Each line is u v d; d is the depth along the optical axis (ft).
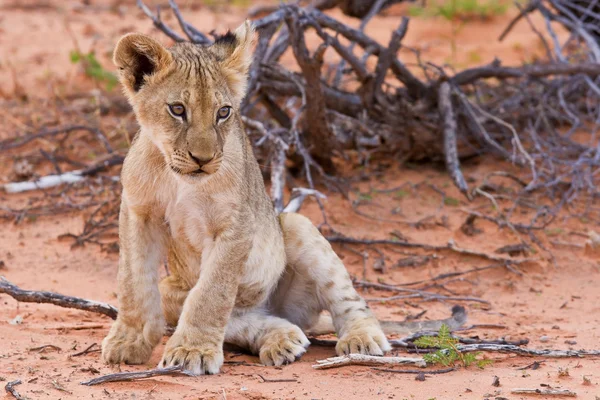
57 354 27.04
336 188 46.78
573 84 54.49
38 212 44.57
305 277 30.25
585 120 55.67
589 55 55.06
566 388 24.30
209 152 24.82
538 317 33.78
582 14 57.16
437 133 48.83
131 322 26.61
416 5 90.38
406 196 46.83
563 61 51.93
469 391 23.93
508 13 90.48
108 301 34.17
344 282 29.68
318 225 43.04
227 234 26.35
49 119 56.80
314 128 45.29
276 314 30.94
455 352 26.78
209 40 42.22
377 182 48.52
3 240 41.27
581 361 27.27
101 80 64.75
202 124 25.13
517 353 27.63
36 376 24.49
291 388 24.06
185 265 28.25
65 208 44.78
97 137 53.42
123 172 26.53
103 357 26.27
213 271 26.18
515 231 41.81
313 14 44.91
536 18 88.99
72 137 54.03
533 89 55.21
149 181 26.12
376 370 25.90
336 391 23.82
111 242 41.29
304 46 42.04
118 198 44.57
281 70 45.06
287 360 26.81
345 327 29.04
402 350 28.63
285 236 30.17
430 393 23.75
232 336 28.14
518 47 78.02
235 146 26.27
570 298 36.58
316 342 29.71
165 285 29.40
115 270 38.42
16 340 28.43
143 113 25.96
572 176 47.65
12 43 76.84
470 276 38.99
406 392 23.80
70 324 30.94
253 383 24.52
